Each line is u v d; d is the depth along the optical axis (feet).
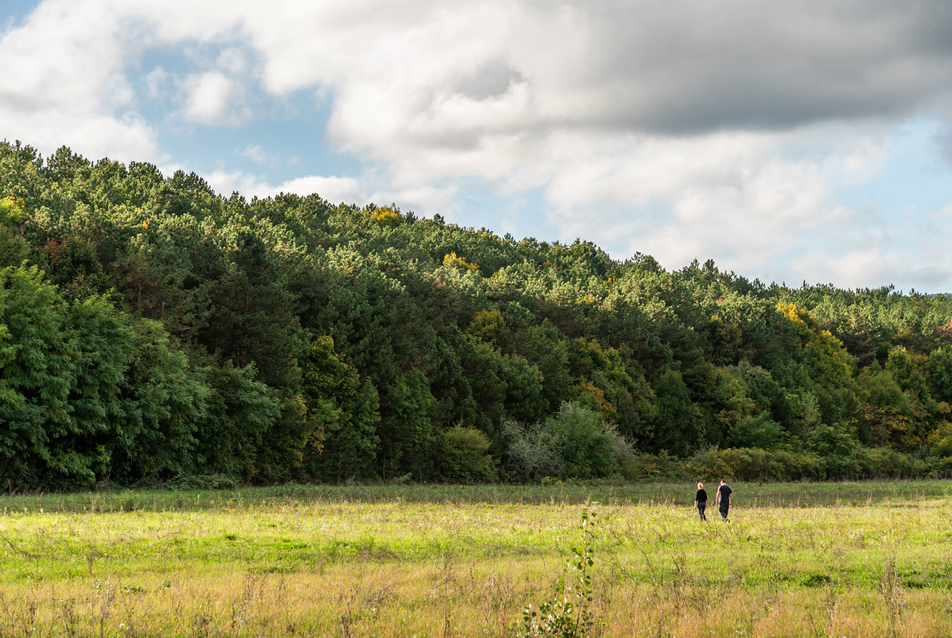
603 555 60.13
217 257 202.59
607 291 467.93
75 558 51.65
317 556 56.29
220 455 159.94
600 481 220.64
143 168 513.04
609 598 38.70
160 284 168.86
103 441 137.28
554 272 585.63
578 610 33.94
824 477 276.82
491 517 92.63
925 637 33.99
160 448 146.20
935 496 166.61
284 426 177.58
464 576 46.26
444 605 36.99
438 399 238.89
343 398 203.31
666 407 302.66
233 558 54.49
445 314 280.72
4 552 52.54
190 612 34.65
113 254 176.65
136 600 36.50
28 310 124.16
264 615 34.53
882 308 599.16
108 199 321.73
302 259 257.75
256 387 167.22
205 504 103.91
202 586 41.32
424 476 216.33
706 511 111.96
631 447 254.68
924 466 319.68
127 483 139.44
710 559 57.93
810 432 318.24
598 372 295.48
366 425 203.92
